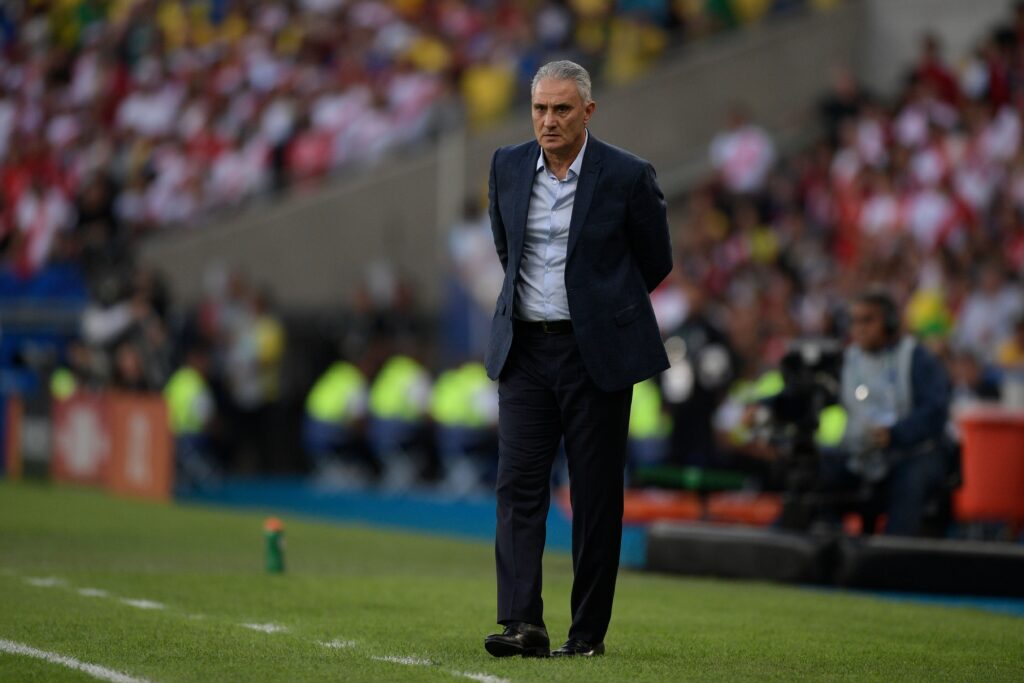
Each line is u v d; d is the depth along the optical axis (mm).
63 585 30172
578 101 21234
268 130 84875
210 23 97062
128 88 96312
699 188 70625
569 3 81938
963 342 56750
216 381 72438
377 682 19375
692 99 73625
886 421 35094
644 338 21656
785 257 65000
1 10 108375
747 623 26469
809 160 69875
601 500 21797
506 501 21797
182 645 22547
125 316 61781
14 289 67438
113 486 59938
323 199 77062
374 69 84562
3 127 102375
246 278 78812
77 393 62438
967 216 62938
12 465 67000
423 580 32500
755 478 44656
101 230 81938
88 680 19547
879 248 60812
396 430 67188
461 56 82000
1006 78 65562
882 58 77000
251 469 73500
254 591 29828
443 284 71312
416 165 74250
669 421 52188
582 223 21406
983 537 42562
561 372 21547
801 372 34688
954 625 26906
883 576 32875
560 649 21969
